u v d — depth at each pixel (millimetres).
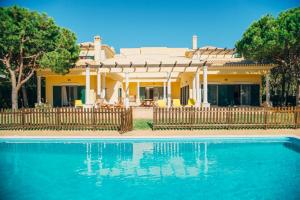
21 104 33281
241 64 26656
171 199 6883
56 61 22234
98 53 29000
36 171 9258
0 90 29281
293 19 21016
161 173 8969
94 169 9461
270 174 8789
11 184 8031
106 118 15125
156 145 12734
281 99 30891
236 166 9688
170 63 25641
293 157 10805
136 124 17109
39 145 12797
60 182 8188
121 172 9109
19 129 15297
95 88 27812
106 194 7250
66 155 11312
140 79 33031
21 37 21562
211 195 7117
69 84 28109
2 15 20859
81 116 15141
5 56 22688
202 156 11031
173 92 37094
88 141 13086
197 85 23984
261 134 13641
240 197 6969
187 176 8648
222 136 13109
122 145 12789
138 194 7238
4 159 10766
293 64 25578
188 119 15195
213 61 29266
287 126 15164
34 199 6930
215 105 28891
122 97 33969
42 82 35531
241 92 28891
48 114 15258
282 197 6938
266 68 26766
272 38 21969
